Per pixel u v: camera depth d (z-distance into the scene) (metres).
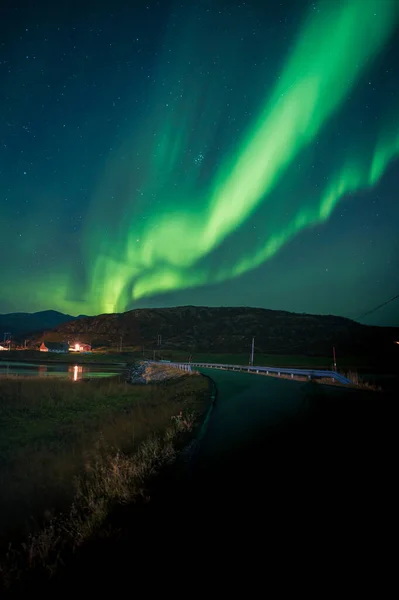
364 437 11.80
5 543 6.99
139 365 92.00
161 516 6.29
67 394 33.81
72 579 4.80
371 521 5.95
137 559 5.00
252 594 4.19
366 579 4.43
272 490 7.38
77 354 162.62
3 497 9.36
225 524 5.89
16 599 4.61
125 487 7.61
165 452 10.13
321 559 4.86
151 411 20.33
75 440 16.47
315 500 6.84
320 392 25.58
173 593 4.27
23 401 30.27
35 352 164.00
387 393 24.78
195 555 5.02
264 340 182.88
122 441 13.63
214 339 196.38
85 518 6.70
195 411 18.22
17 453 14.79
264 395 24.98
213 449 10.68
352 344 129.12
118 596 4.32
